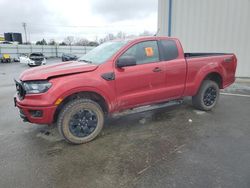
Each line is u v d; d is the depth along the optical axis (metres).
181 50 4.70
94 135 3.83
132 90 4.07
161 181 2.66
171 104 4.78
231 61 5.53
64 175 2.83
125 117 4.96
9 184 2.67
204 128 4.27
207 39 10.37
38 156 3.33
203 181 2.64
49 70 3.58
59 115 3.54
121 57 3.93
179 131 4.15
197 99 5.20
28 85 3.45
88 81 3.58
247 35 9.68
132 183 2.64
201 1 10.07
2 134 4.18
